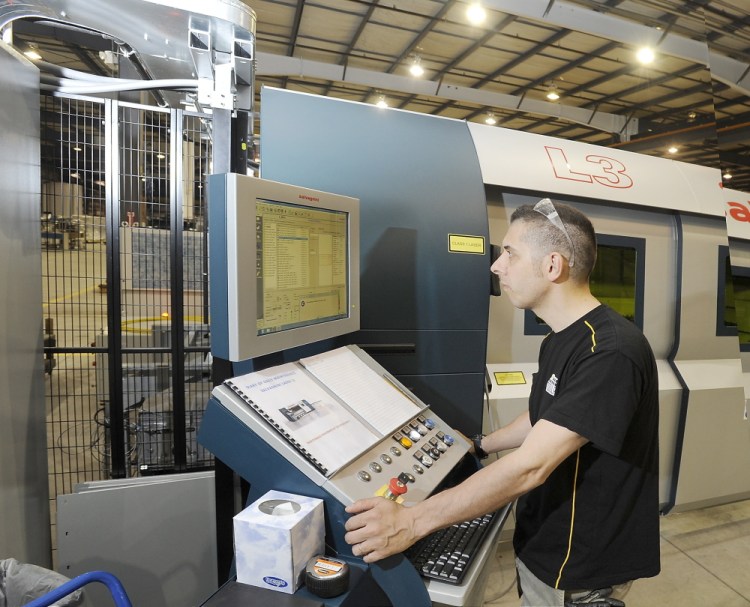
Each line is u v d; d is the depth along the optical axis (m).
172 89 1.72
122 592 0.80
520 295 1.19
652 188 2.62
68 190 1.91
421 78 7.07
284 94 1.84
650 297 2.71
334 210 1.36
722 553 2.42
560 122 8.67
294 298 1.21
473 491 0.97
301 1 5.20
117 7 1.49
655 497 1.14
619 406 0.99
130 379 2.15
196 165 2.14
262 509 0.94
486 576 1.24
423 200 1.87
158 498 1.73
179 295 1.93
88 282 2.04
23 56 1.50
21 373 1.49
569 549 1.12
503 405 2.26
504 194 2.34
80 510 1.67
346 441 1.07
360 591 0.92
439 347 1.87
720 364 2.82
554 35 5.64
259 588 0.92
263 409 0.99
